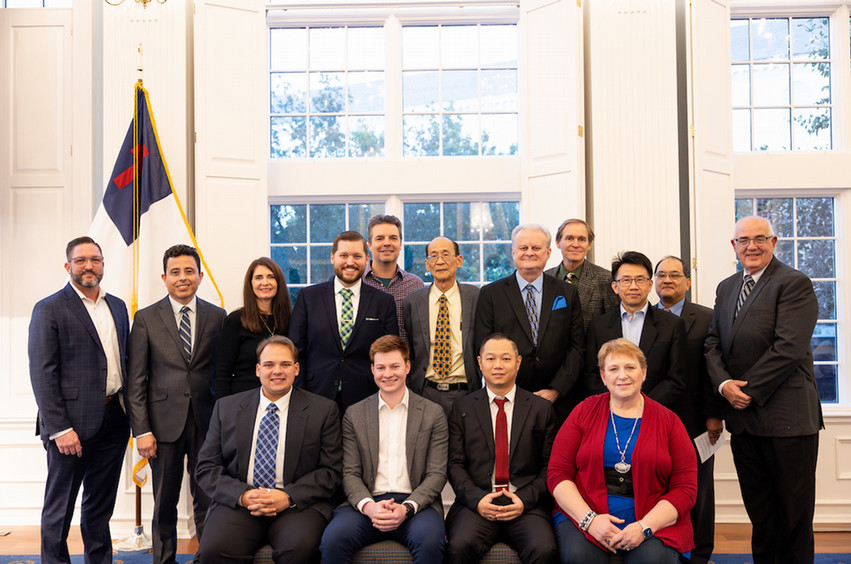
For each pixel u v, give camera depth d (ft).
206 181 14.15
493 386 10.00
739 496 14.16
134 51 14.42
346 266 11.03
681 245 14.66
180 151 14.35
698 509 10.94
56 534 10.41
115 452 11.03
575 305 10.86
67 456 10.43
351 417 10.17
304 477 9.77
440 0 15.26
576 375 10.62
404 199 15.64
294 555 8.96
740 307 10.53
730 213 14.58
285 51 15.65
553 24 14.44
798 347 9.76
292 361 9.91
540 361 10.57
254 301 11.09
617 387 9.09
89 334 10.60
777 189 15.17
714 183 14.37
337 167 15.44
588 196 14.78
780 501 10.08
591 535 8.75
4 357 14.48
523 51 14.87
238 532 9.23
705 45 14.32
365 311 11.05
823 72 15.52
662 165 14.32
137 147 13.66
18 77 14.76
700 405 10.93
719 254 14.38
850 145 15.25
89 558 10.92
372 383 10.94
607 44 14.47
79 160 14.60
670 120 14.35
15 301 14.56
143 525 13.78
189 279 11.05
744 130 15.49
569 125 14.16
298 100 15.66
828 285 15.30
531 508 9.45
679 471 9.00
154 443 10.68
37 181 14.67
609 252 14.26
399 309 12.79
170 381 10.82
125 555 12.34
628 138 14.35
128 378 10.82
